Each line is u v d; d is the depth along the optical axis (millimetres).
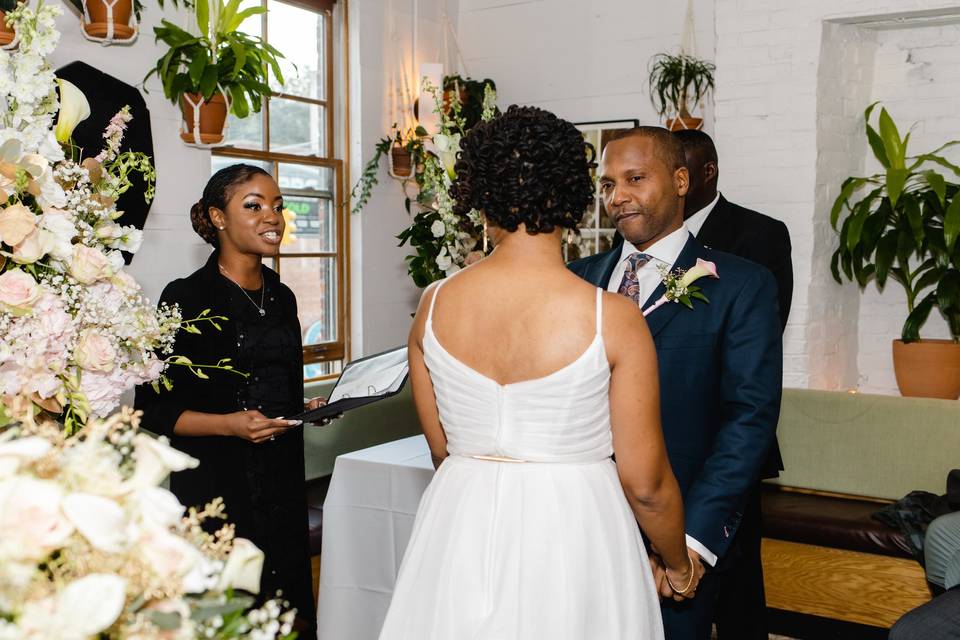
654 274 2084
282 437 2486
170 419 2316
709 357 1986
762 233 3047
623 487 1450
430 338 1429
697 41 5145
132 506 779
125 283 1523
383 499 2637
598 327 1333
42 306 1400
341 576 2686
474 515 1384
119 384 1514
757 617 2605
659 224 2035
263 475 2424
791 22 4488
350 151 5184
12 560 707
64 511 729
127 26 3551
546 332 1335
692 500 1890
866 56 4828
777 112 4559
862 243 4547
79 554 765
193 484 2342
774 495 3947
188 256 3996
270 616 874
